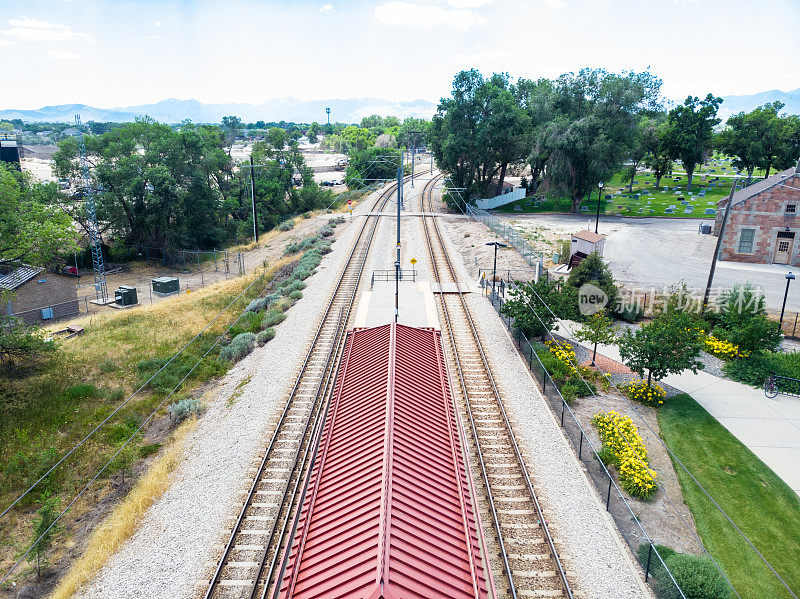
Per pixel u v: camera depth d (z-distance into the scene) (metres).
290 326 32.72
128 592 14.52
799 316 33.97
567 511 17.03
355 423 14.38
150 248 71.38
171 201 66.94
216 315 38.28
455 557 10.00
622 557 15.25
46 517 17.45
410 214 70.12
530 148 72.19
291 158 91.12
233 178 91.94
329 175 138.00
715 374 27.78
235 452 20.50
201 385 28.08
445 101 71.06
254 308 38.03
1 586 15.78
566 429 21.83
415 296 37.31
